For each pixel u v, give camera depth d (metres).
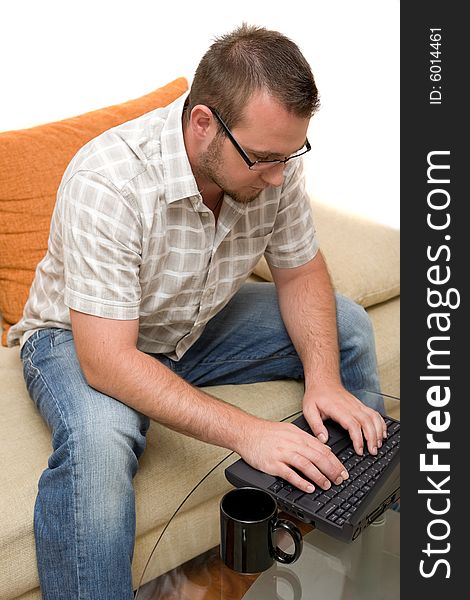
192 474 1.59
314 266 1.79
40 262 1.74
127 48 2.34
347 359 1.80
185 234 1.53
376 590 1.18
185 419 1.44
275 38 1.40
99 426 1.43
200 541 1.34
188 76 2.51
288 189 1.67
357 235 2.23
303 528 1.28
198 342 1.80
